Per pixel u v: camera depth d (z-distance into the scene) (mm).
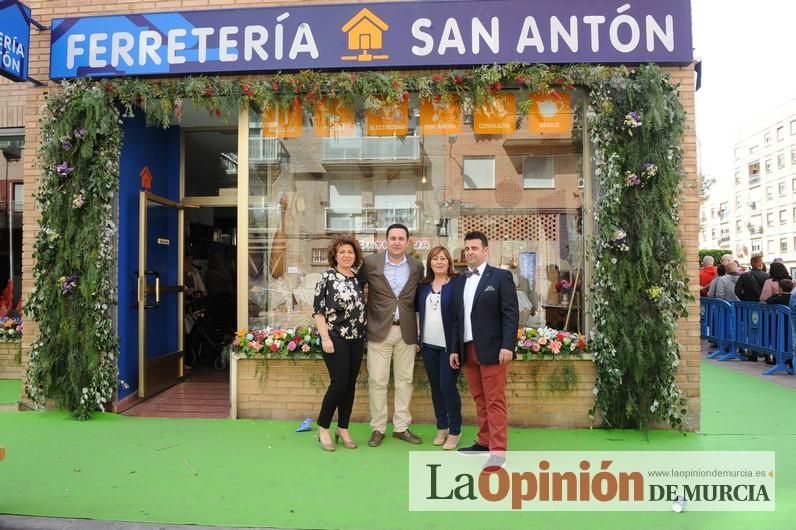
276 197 5777
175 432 5023
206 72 5398
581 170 5477
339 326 4469
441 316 4578
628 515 3465
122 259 5770
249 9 5375
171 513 3471
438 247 4715
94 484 3898
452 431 4578
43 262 5402
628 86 4996
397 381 4805
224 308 8406
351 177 5773
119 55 5445
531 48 5180
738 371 8266
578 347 5164
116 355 5574
